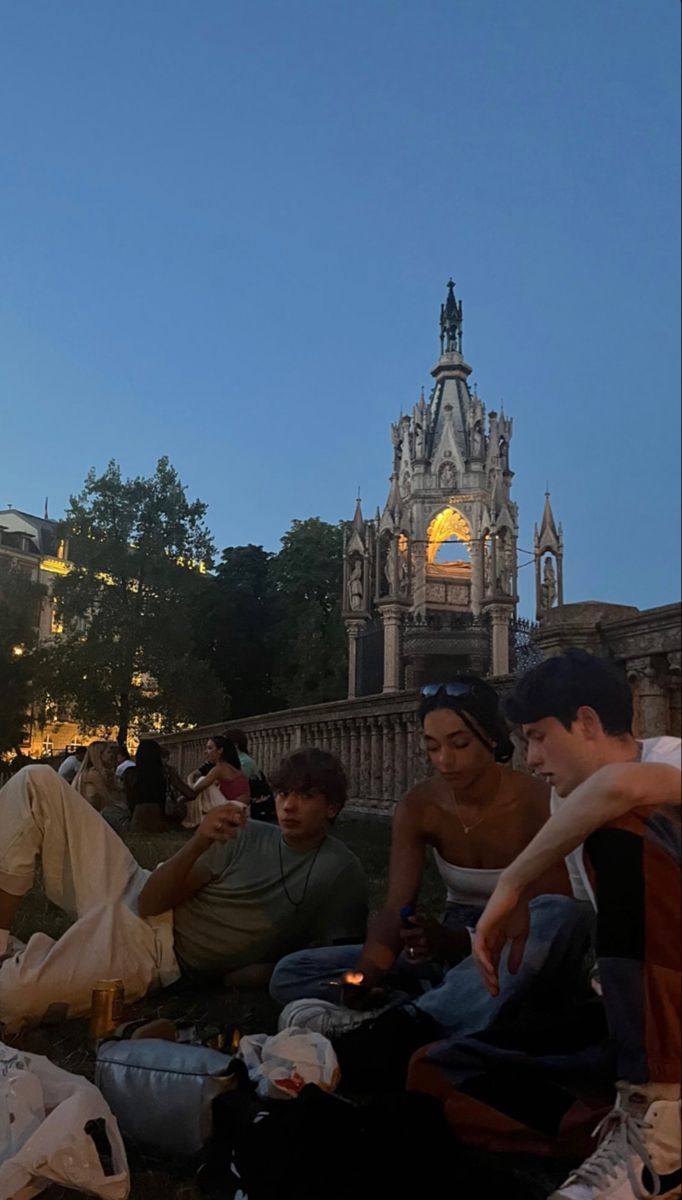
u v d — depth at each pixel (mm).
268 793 11094
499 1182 2057
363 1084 2541
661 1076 1859
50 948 3439
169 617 44031
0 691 47344
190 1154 2363
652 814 1913
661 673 5398
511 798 2951
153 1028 2814
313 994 3229
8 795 3529
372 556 32969
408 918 2814
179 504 45750
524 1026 2369
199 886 3752
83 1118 2137
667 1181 1836
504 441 44656
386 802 12914
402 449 45469
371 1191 2000
